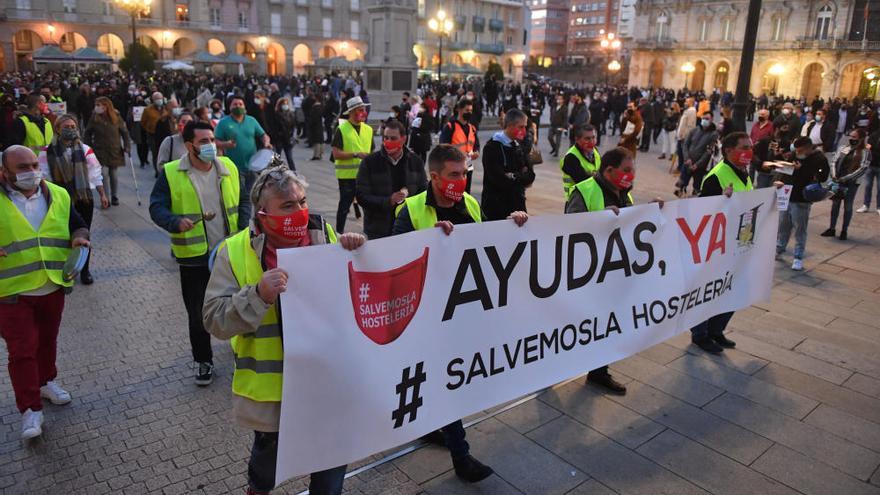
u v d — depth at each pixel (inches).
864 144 319.9
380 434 100.9
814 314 222.4
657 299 153.6
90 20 1995.6
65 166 234.7
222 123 250.8
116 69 2079.2
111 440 134.6
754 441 139.5
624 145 425.7
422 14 2807.6
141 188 421.4
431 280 106.5
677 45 2554.1
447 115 679.1
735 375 172.7
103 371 166.7
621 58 3481.8
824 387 166.7
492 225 115.3
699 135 412.8
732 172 183.8
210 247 155.3
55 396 148.6
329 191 422.9
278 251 85.6
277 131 487.5
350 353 94.6
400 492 118.5
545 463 129.3
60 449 131.0
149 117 472.4
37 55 1451.8
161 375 165.3
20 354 132.7
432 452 132.5
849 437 142.3
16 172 131.6
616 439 139.0
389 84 909.2
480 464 121.8
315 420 91.7
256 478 95.7
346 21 2549.2
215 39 2261.3
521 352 124.5
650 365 178.1
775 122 531.5
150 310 209.9
